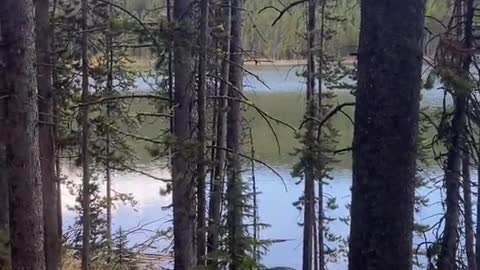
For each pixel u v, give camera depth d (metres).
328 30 14.06
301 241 17.80
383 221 4.10
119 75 14.02
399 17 3.99
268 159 24.05
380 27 4.02
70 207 17.58
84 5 11.69
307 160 12.55
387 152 4.06
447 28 7.43
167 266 16.02
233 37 10.98
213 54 9.53
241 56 11.70
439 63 6.99
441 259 8.47
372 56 4.06
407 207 4.12
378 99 4.05
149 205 21.22
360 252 4.19
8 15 6.95
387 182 4.08
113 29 9.15
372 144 4.09
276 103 29.73
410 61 4.03
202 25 8.60
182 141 8.81
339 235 18.14
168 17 10.27
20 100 7.08
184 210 9.11
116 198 18.25
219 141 11.05
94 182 19.84
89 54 12.45
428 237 13.38
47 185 10.90
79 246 15.91
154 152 9.62
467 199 8.66
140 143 20.45
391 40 4.00
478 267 8.78
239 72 11.30
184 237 9.16
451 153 8.26
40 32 10.15
